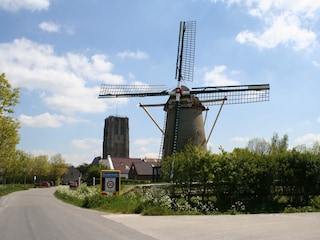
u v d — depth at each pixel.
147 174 85.25
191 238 10.66
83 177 119.38
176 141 38.28
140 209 19.67
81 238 10.70
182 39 41.72
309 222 15.06
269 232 12.00
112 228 12.91
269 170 28.36
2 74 25.42
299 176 28.75
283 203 28.19
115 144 124.50
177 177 28.62
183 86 40.53
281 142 54.81
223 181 27.61
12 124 28.86
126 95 42.19
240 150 29.52
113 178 25.19
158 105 41.28
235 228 13.03
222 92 40.28
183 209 21.69
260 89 39.72
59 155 100.69
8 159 33.94
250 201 27.94
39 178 98.31
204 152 28.44
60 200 33.72
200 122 40.12
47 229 12.88
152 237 10.82
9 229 13.05
